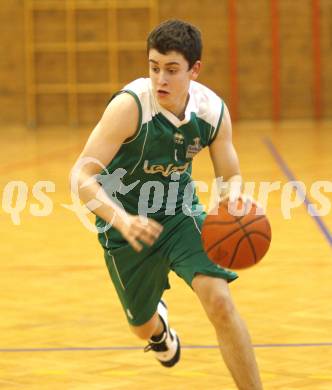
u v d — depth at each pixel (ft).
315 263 50.14
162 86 24.75
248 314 38.99
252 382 24.44
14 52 155.94
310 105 155.02
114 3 153.69
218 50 154.61
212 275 25.09
